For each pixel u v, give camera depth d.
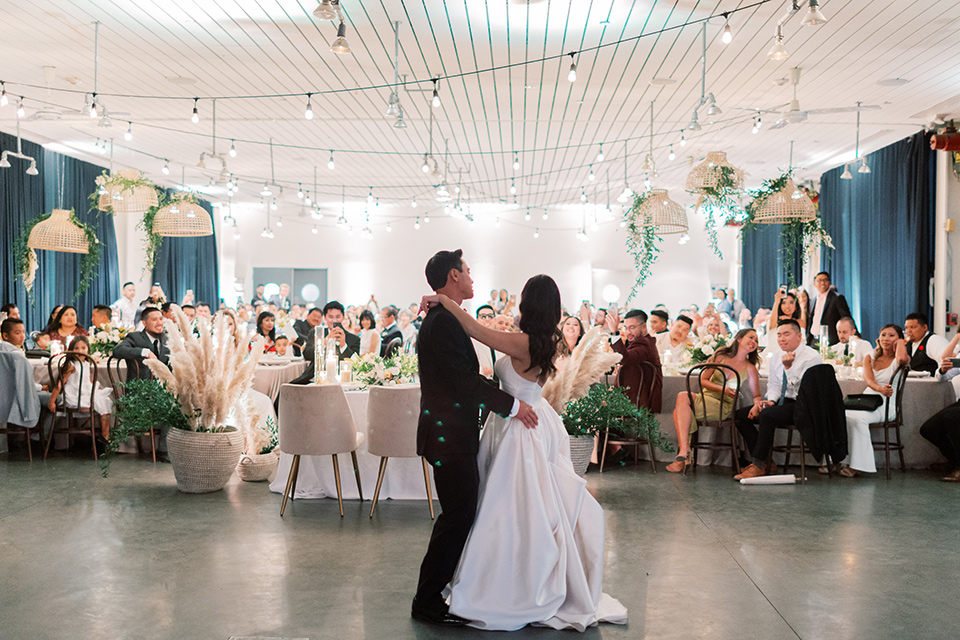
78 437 8.34
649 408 7.33
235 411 6.35
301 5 7.05
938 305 11.62
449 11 7.21
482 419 3.98
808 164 15.08
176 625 3.42
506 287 21.39
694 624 3.47
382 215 21.55
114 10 7.17
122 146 13.60
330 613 3.57
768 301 19.03
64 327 9.20
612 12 7.23
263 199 20.19
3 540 4.70
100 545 4.60
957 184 11.41
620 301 21.17
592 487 6.35
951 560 4.41
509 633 3.36
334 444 5.31
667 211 9.93
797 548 4.64
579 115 11.30
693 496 6.03
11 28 7.63
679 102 10.51
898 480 6.68
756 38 7.89
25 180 12.83
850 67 8.88
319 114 11.16
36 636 3.29
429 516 5.32
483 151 13.99
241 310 15.28
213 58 8.56
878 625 3.47
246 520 5.19
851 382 7.34
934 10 7.08
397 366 6.11
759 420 6.72
